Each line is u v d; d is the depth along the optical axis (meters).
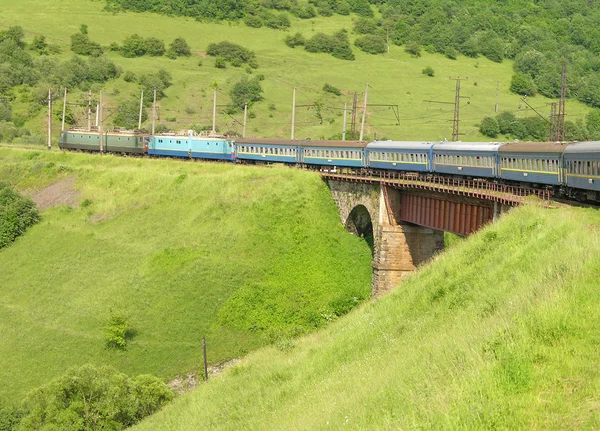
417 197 68.38
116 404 51.72
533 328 24.66
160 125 170.00
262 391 41.47
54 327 70.38
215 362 64.06
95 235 91.00
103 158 121.19
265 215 85.62
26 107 180.50
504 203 51.16
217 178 96.50
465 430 19.44
